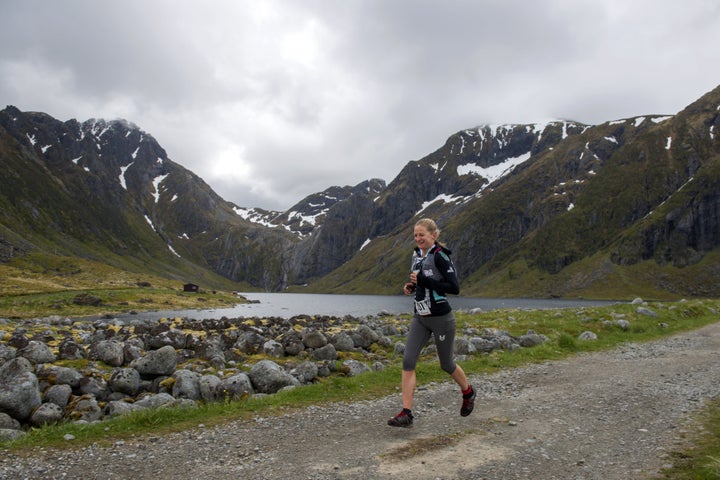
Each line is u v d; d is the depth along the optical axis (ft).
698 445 25.08
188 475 22.70
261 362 45.96
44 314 289.12
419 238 28.91
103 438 28.35
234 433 29.45
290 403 36.76
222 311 396.57
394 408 35.76
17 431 30.45
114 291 447.01
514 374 49.08
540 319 101.24
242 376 43.45
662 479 20.83
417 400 38.19
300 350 72.49
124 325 131.85
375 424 31.37
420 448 26.08
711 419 30.14
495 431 29.25
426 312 28.45
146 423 31.09
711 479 19.93
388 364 64.59
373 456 24.90
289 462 24.27
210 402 41.14
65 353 62.85
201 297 557.74
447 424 31.01
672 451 24.44
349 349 75.51
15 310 292.20
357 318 148.87
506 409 34.96
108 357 60.59
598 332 82.79
